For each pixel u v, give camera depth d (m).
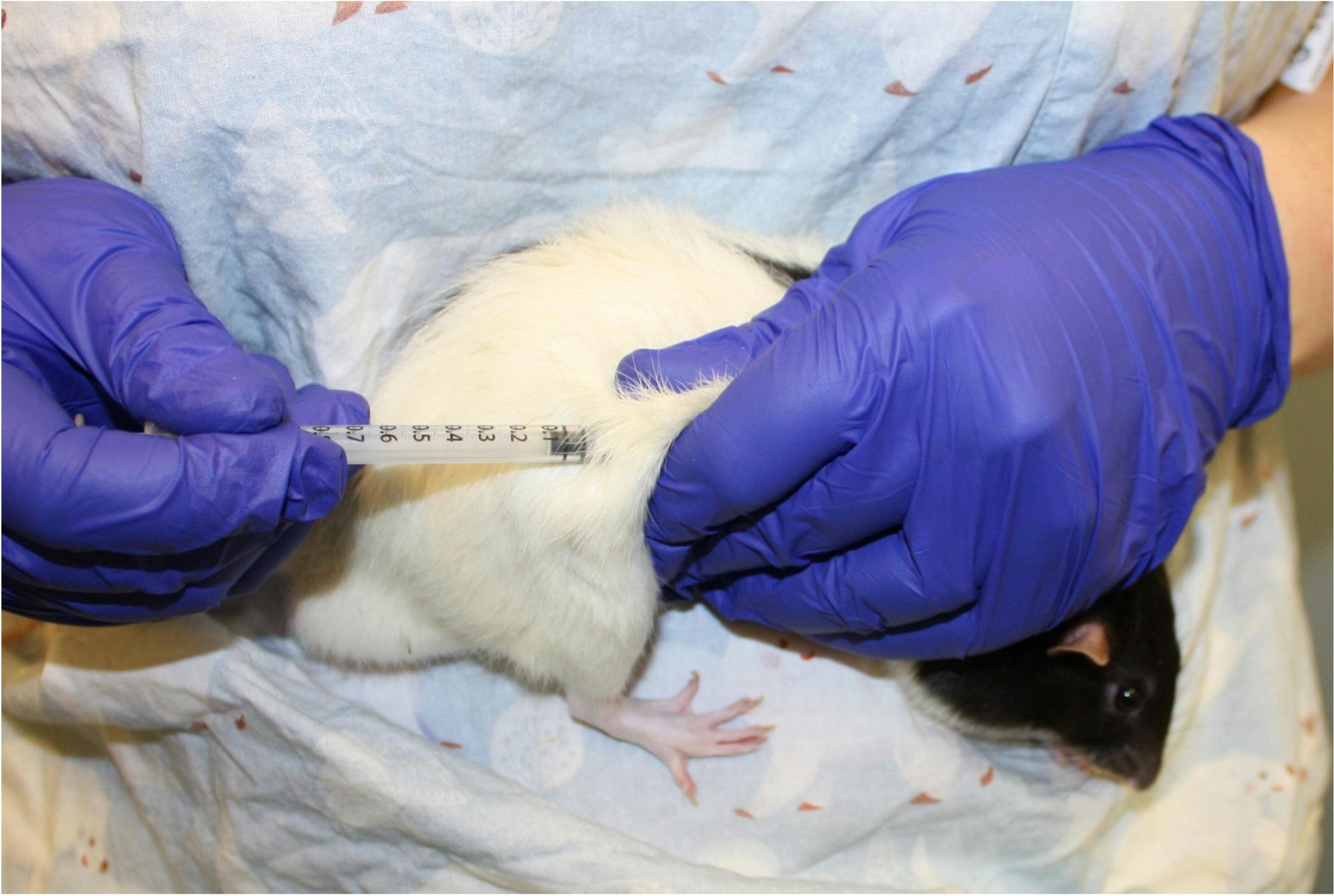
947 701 0.33
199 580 0.26
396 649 0.31
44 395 0.25
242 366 0.25
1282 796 0.35
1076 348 0.27
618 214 0.30
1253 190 0.30
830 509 0.27
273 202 0.28
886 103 0.30
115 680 0.31
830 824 0.32
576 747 0.32
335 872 0.31
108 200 0.28
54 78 0.27
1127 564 0.28
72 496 0.24
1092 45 0.30
